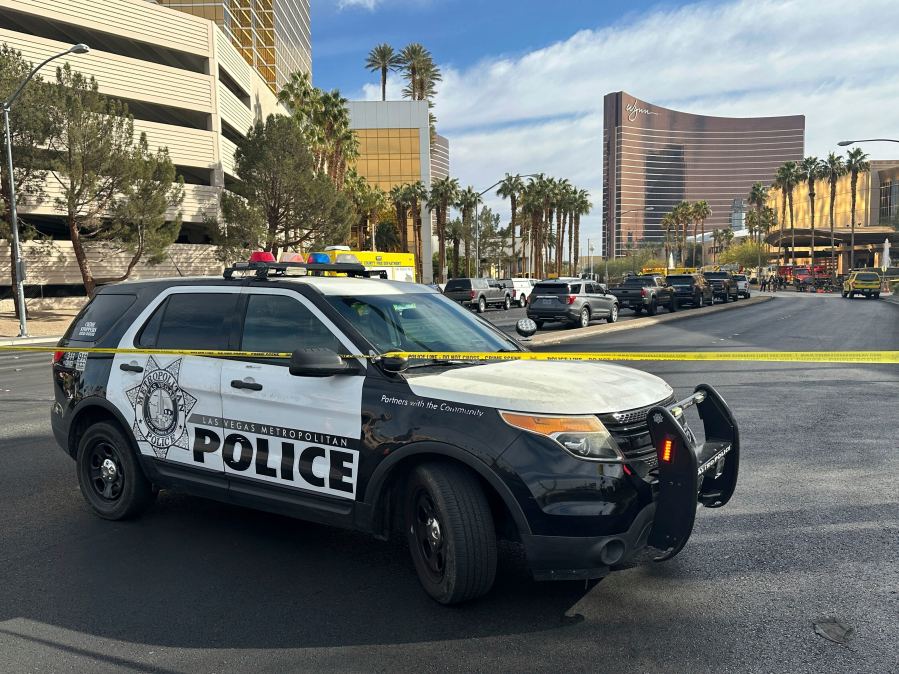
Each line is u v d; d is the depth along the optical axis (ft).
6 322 94.63
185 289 14.96
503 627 10.31
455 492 10.60
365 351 12.07
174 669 9.29
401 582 12.03
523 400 10.46
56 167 86.79
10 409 30.40
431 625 10.41
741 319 79.77
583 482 9.93
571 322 74.18
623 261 435.94
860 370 37.93
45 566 12.89
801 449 20.53
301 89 148.15
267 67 198.18
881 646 9.55
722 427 12.41
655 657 9.38
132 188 95.55
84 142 88.63
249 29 176.45
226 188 146.82
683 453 10.04
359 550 13.58
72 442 16.31
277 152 112.78
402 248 231.50
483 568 10.60
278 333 13.21
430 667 9.24
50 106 86.74
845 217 371.76
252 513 15.94
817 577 11.82
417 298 14.42
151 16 124.57
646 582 11.76
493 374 11.59
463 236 249.75
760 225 360.69
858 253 352.49
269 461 12.70
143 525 15.12
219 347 13.80
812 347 48.26
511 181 234.38
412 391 11.23
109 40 126.62
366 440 11.43
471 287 115.65
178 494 17.49
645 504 10.22
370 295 13.62
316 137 146.41
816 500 15.85
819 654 9.37
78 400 15.87
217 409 13.46
